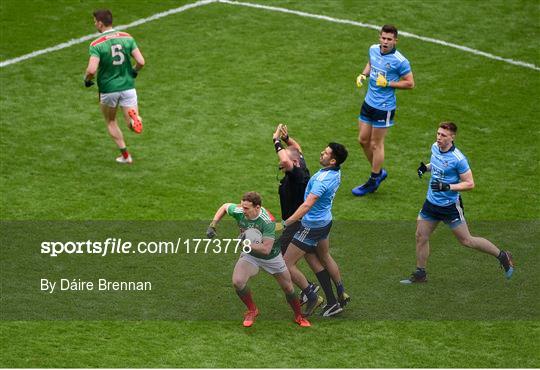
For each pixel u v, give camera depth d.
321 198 44.38
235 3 80.06
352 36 75.50
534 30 77.38
